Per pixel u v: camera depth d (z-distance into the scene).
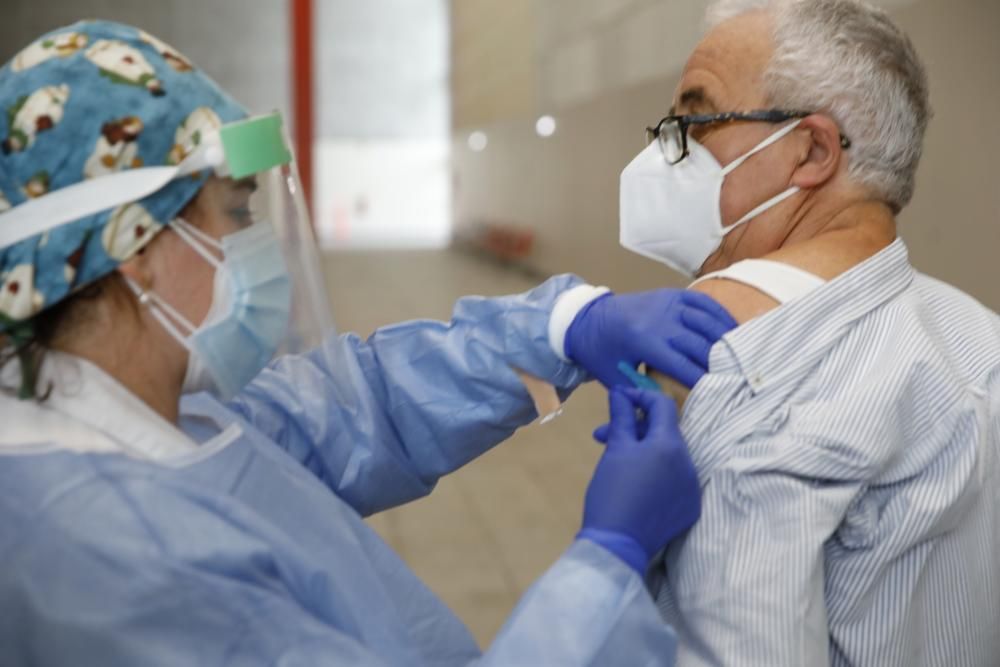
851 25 1.07
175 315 0.99
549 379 1.22
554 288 1.26
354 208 17.67
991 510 1.05
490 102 12.06
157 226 0.96
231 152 0.96
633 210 1.19
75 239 0.92
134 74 0.96
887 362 1.01
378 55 16.69
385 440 1.31
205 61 15.03
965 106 3.27
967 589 1.05
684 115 1.13
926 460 1.00
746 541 0.97
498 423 1.29
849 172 1.09
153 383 1.01
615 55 7.20
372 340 1.36
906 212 3.68
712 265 1.19
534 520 3.56
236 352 1.03
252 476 1.03
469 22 13.20
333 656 0.89
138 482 0.90
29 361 0.95
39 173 0.93
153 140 0.95
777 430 0.99
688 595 1.00
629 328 1.07
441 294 9.13
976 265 3.25
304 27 7.84
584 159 7.95
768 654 0.94
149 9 14.70
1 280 0.92
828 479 0.97
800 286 1.04
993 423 1.05
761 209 1.11
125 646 0.84
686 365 1.03
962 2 3.25
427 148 17.50
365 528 1.18
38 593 0.85
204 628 0.86
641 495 0.96
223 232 1.01
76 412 0.95
